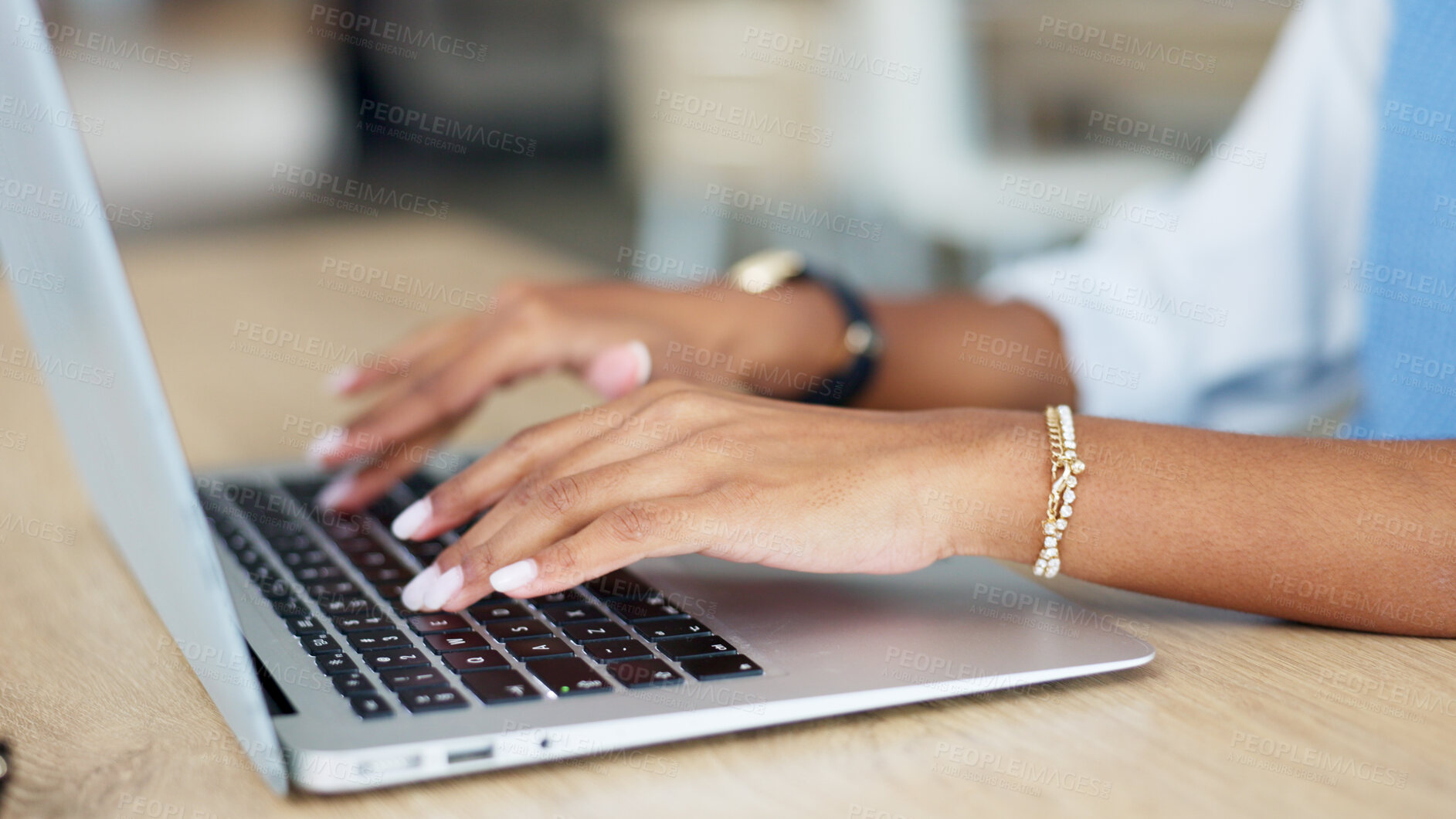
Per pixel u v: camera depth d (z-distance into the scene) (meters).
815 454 0.58
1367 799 0.40
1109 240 1.11
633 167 3.63
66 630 0.55
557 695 0.45
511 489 0.59
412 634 0.50
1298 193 1.10
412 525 0.62
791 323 0.91
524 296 0.90
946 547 0.57
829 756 0.43
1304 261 1.09
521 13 5.56
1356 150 1.10
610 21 5.11
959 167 2.39
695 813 0.39
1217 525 0.54
